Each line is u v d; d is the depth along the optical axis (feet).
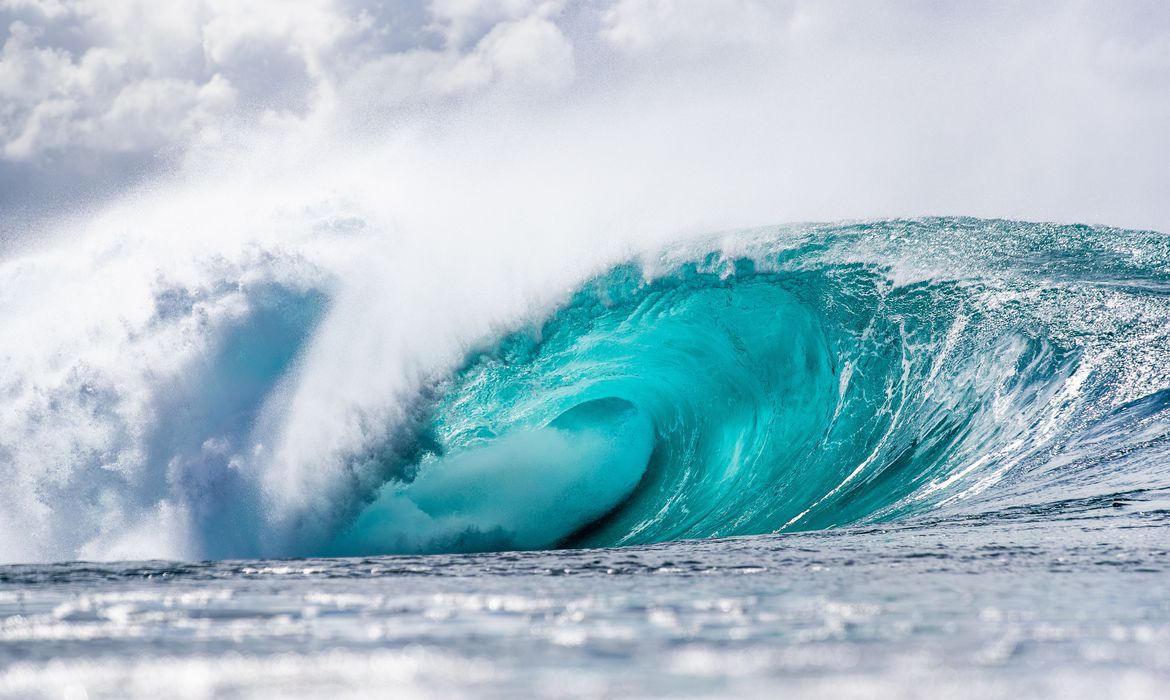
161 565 103.35
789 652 41.29
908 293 225.76
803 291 241.96
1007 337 200.85
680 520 229.25
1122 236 231.91
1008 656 39.40
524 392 254.88
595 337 260.21
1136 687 32.96
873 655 40.16
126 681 38.42
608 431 260.21
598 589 70.69
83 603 68.95
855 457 209.67
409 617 57.26
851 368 225.15
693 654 41.24
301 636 50.42
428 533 240.94
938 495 170.81
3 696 36.70
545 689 34.73
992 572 75.87
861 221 257.96
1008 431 183.62
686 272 257.75
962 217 253.24
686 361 255.29
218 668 40.29
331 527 236.63
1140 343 187.11
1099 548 91.66
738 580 75.20
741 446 239.50
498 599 64.64
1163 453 154.81
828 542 115.34
